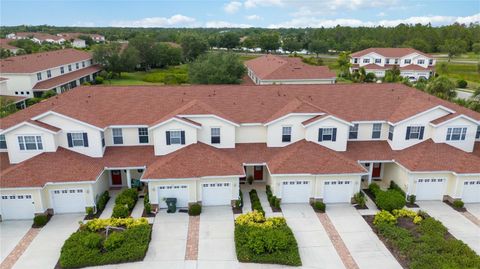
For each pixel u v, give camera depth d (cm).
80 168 2456
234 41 14450
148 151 2772
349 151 2809
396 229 2188
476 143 3011
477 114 2948
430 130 2805
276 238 2036
